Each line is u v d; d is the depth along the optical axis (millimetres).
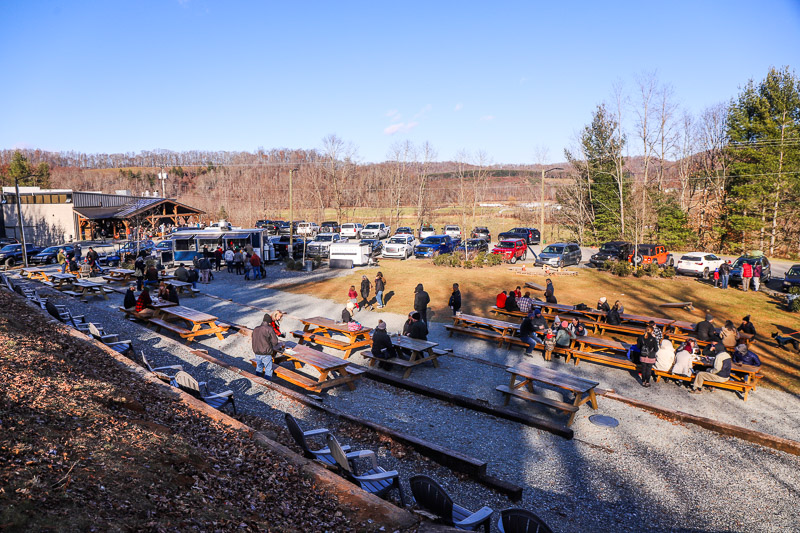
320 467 6203
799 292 22281
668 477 7793
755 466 8234
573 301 22062
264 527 4594
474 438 8953
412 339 13508
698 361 12227
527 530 4551
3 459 4438
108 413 6359
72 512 3928
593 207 52812
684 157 60531
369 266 32188
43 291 22172
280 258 37500
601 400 11117
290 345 12641
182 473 5293
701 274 29359
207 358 12195
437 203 93062
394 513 5219
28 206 58969
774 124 44844
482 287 24781
